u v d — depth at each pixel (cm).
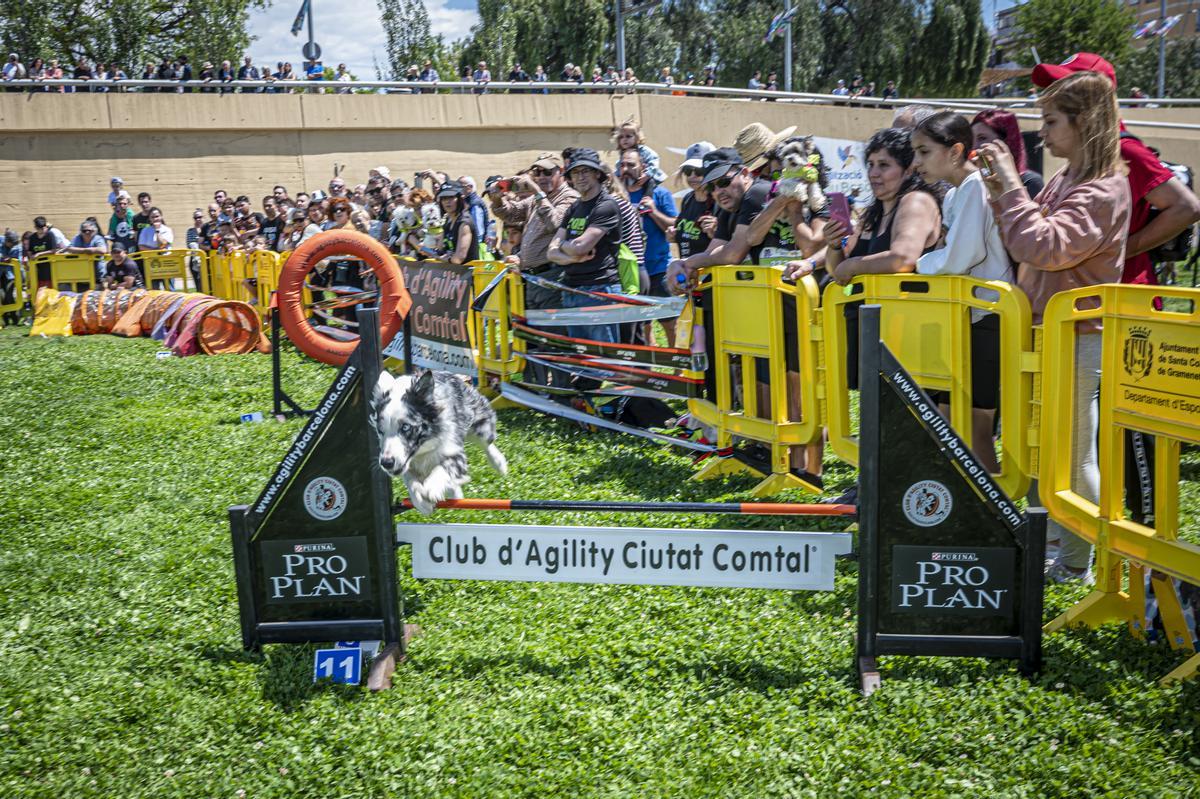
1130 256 464
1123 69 4534
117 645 420
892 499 358
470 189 1019
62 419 852
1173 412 336
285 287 826
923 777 302
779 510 376
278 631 398
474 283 859
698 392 657
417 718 349
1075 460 404
